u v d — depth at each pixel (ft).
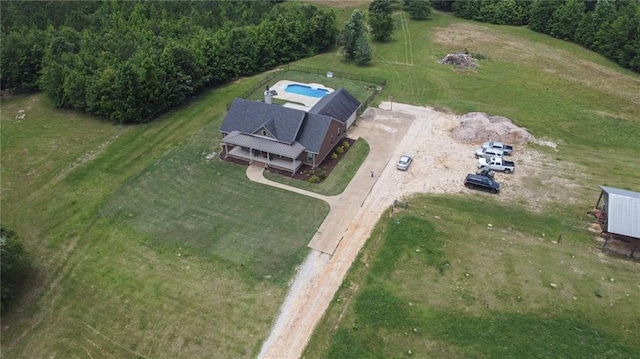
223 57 244.42
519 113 213.66
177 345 108.27
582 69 266.98
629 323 111.34
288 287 122.83
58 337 111.14
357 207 152.25
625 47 269.03
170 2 302.45
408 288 121.39
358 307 116.37
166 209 152.35
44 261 132.26
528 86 242.99
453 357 104.22
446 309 115.34
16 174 170.50
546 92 236.63
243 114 178.50
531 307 115.44
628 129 202.39
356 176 167.94
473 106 219.00
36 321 115.14
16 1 271.49
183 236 140.77
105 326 113.29
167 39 248.11
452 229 141.79
